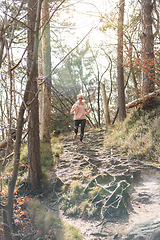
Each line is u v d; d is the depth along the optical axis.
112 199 3.85
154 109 7.20
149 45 7.50
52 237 3.16
